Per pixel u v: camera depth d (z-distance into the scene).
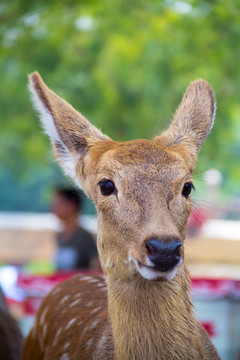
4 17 11.47
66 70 16.34
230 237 15.71
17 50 13.82
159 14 13.38
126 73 17.08
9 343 6.80
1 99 16.59
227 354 7.83
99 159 4.88
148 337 4.60
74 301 6.09
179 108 5.61
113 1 13.23
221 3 10.27
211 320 7.96
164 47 15.73
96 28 15.74
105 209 4.67
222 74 14.73
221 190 25.72
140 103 17.28
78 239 10.11
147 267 4.27
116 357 4.73
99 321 5.50
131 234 4.44
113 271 4.68
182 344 4.62
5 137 17.33
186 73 15.40
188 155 5.02
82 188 5.22
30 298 8.33
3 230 17.11
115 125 17.31
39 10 12.14
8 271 11.09
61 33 14.52
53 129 5.36
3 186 28.48
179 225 4.54
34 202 28.41
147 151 4.72
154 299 4.61
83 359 5.32
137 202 4.46
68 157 5.35
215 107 5.54
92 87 16.91
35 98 5.43
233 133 17.84
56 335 5.89
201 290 8.02
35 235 17.12
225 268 14.52
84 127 5.34
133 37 16.09
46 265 16.08
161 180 4.54
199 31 13.04
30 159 18.25
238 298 7.98
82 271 9.66
